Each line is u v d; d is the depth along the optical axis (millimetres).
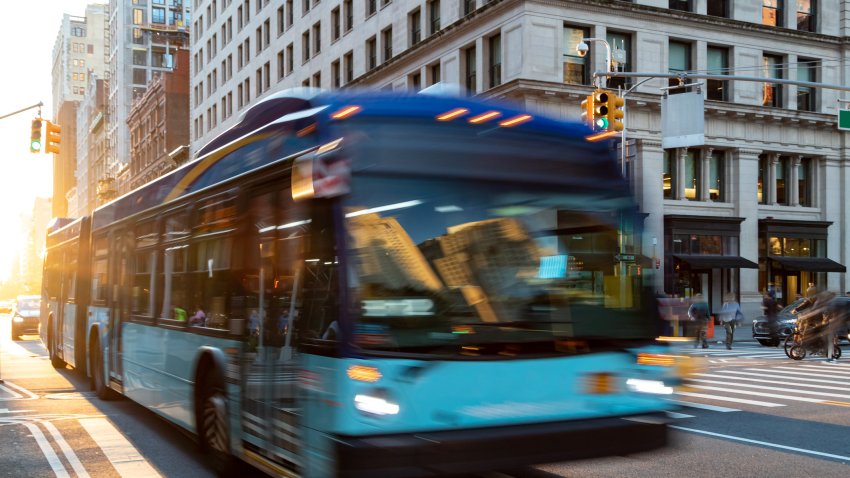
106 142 131875
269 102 6969
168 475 7633
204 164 8203
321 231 5566
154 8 119375
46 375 16734
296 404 5777
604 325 6047
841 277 42312
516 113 6137
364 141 5574
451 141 5852
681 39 38312
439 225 5660
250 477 7301
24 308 32969
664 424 6027
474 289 5645
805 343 20922
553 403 5750
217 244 7582
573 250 6066
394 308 5395
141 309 10266
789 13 41469
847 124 21156
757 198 40281
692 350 25375
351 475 5066
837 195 42469
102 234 12852
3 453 8641
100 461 8258
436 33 39250
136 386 10344
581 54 29500
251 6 65000
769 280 40438
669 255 37531
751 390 14094
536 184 6059
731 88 39719
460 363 5473
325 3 51625
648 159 37062
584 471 7613
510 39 35000
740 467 7805
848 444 8992
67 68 189375
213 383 7539
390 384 5266
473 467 5293
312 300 5660
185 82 85750
